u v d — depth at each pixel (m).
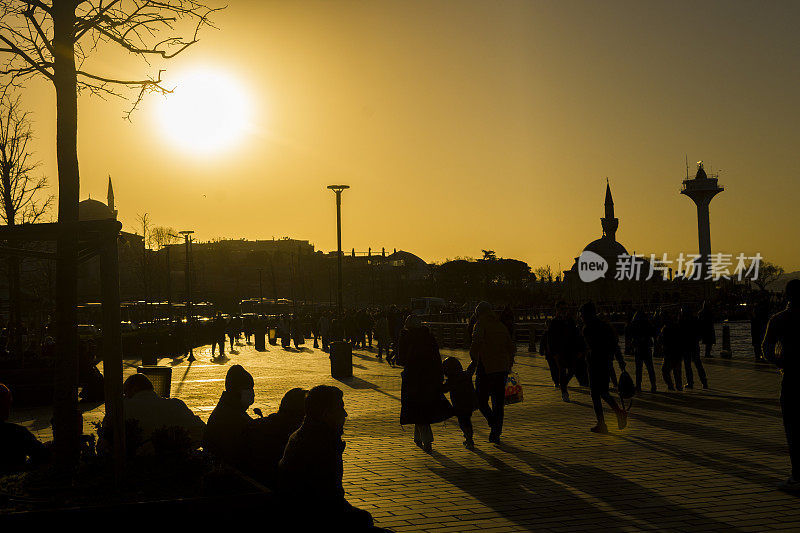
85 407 18.88
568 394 18.58
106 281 6.36
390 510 8.05
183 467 6.20
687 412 15.09
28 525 4.42
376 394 19.84
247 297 185.75
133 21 8.62
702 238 159.88
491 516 7.75
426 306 93.00
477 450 11.55
